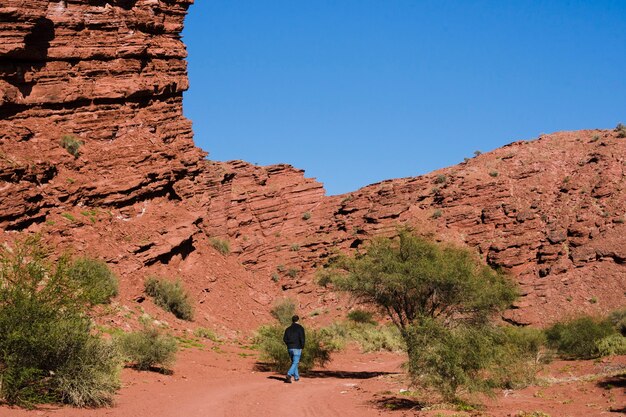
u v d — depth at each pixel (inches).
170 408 509.0
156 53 1649.9
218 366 919.0
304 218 3358.8
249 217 3117.6
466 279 960.9
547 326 2213.3
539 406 574.2
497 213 3002.0
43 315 469.7
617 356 1137.4
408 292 978.7
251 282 1886.1
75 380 469.1
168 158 1573.6
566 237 2785.4
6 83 1311.5
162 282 1310.3
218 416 483.8
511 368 749.3
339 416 511.5
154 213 1473.9
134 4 1610.5
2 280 478.3
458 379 546.6
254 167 3506.4
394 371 1119.6
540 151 3730.3
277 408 543.8
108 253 1249.4
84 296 507.8
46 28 1414.9
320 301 2551.7
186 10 1772.9
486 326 959.0
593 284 2453.2
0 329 451.8
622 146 3472.0
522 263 2719.0
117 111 1507.1
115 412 463.2
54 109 1401.3
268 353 963.3
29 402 433.4
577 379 804.6
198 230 1647.4
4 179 1148.5
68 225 1219.2
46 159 1279.5
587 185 3137.3
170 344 762.2
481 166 3668.8
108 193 1368.1
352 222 3181.6
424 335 572.7
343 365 1224.2
